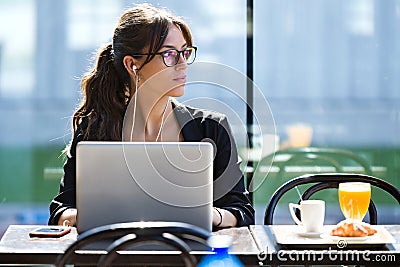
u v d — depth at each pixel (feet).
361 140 16.26
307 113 16.24
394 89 16.25
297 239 10.19
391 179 16.24
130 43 11.94
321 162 16.19
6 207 16.06
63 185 12.10
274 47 16.24
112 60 12.44
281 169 16.12
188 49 11.82
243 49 16.20
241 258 9.61
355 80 16.24
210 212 10.07
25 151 16.06
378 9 16.21
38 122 16.03
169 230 8.25
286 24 16.24
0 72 16.01
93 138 12.30
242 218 11.43
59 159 16.05
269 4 16.22
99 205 10.02
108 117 12.34
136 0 16.07
